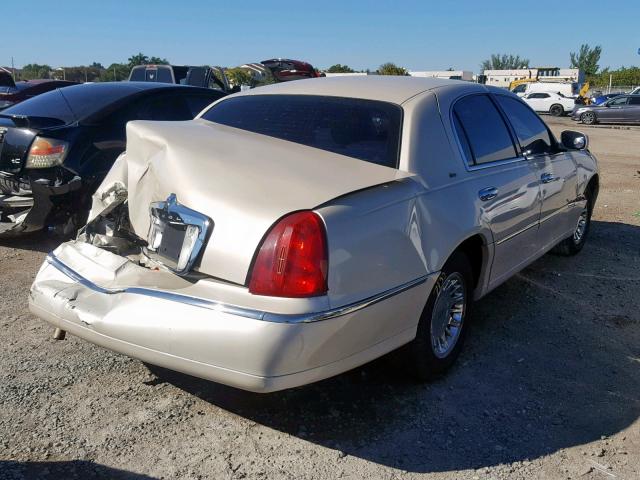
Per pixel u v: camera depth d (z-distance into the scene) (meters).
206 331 2.71
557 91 39.34
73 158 5.71
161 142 3.35
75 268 3.36
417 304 3.26
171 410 3.29
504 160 4.27
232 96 4.41
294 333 2.65
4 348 3.90
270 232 2.74
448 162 3.65
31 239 6.23
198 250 2.86
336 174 3.13
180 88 7.01
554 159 5.07
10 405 3.27
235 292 2.75
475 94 4.25
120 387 3.49
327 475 2.84
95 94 6.41
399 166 3.38
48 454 2.89
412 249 3.18
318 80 4.29
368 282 2.93
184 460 2.90
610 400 3.57
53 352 3.87
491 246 3.95
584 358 4.09
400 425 3.24
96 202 3.76
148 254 3.16
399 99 3.72
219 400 3.40
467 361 3.98
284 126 3.76
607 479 2.89
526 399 3.55
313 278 2.72
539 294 5.23
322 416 3.29
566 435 3.22
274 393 3.49
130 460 2.88
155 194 3.23
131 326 2.86
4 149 5.84
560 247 6.29
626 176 12.12
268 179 2.99
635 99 28.81
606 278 5.69
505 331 4.46
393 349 3.21
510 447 3.10
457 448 3.07
